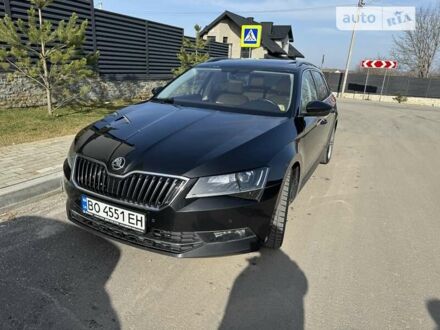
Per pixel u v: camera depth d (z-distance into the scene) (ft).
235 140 8.84
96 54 26.14
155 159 7.91
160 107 11.60
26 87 28.17
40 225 10.72
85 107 31.24
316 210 13.42
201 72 14.02
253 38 44.11
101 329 6.87
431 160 22.84
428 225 12.58
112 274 8.61
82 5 31.73
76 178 8.77
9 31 21.76
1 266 8.59
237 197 7.96
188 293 8.13
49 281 8.18
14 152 16.40
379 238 11.39
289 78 12.88
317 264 9.65
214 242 7.98
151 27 42.24
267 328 7.18
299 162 10.81
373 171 19.43
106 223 8.39
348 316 7.66
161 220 7.64
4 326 6.73
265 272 9.12
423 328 7.41
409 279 9.18
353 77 102.32
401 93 96.32
